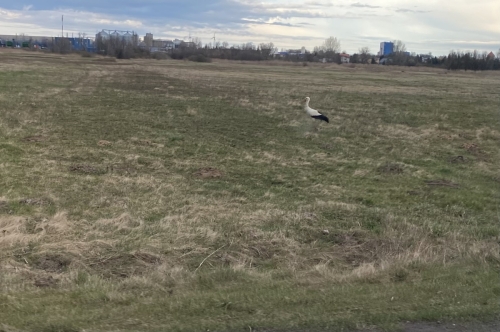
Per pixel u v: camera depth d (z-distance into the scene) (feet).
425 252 24.20
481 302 16.21
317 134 68.18
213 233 27.84
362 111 93.50
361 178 46.78
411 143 65.62
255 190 40.98
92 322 14.55
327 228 30.53
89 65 214.69
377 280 19.11
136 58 332.19
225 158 52.42
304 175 46.83
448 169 51.83
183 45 464.65
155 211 33.50
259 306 15.74
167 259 23.98
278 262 24.67
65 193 36.78
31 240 25.67
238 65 303.07
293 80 173.99
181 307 15.67
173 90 119.14
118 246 25.54
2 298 16.80
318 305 15.83
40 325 14.25
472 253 22.67
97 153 51.31
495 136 72.08
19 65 176.24
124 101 93.66
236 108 90.17
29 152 49.67
